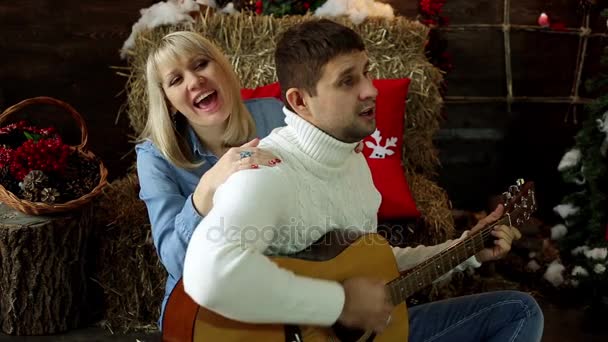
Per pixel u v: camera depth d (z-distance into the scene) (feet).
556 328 9.54
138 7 12.00
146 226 9.28
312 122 5.15
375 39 10.65
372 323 5.14
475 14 12.64
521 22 12.70
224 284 4.50
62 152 9.11
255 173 4.76
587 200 10.22
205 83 6.78
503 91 13.00
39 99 9.69
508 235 6.10
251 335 4.93
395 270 5.56
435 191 10.45
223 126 7.10
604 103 9.56
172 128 6.80
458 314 6.00
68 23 11.91
